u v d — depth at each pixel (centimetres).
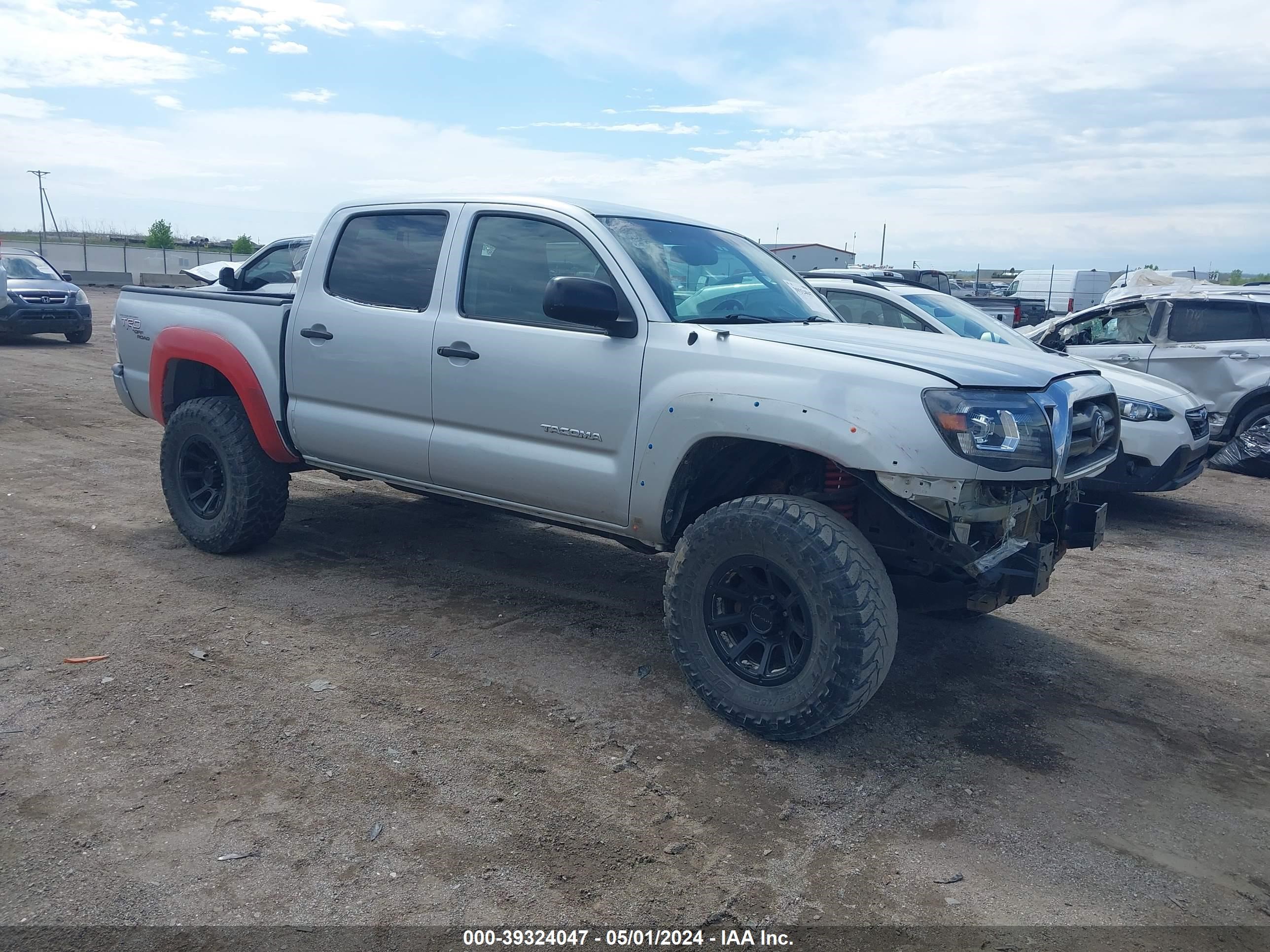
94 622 449
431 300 459
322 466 523
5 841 282
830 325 430
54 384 1210
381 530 625
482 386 434
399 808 307
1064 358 554
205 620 457
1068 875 290
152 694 379
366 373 476
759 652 376
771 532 346
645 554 602
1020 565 358
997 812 324
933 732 382
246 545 545
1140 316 1073
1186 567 654
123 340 594
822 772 344
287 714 367
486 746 349
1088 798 337
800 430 344
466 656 429
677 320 396
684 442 374
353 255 497
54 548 556
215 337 529
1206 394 1013
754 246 511
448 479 461
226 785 316
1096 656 478
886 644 338
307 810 304
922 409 331
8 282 1616
